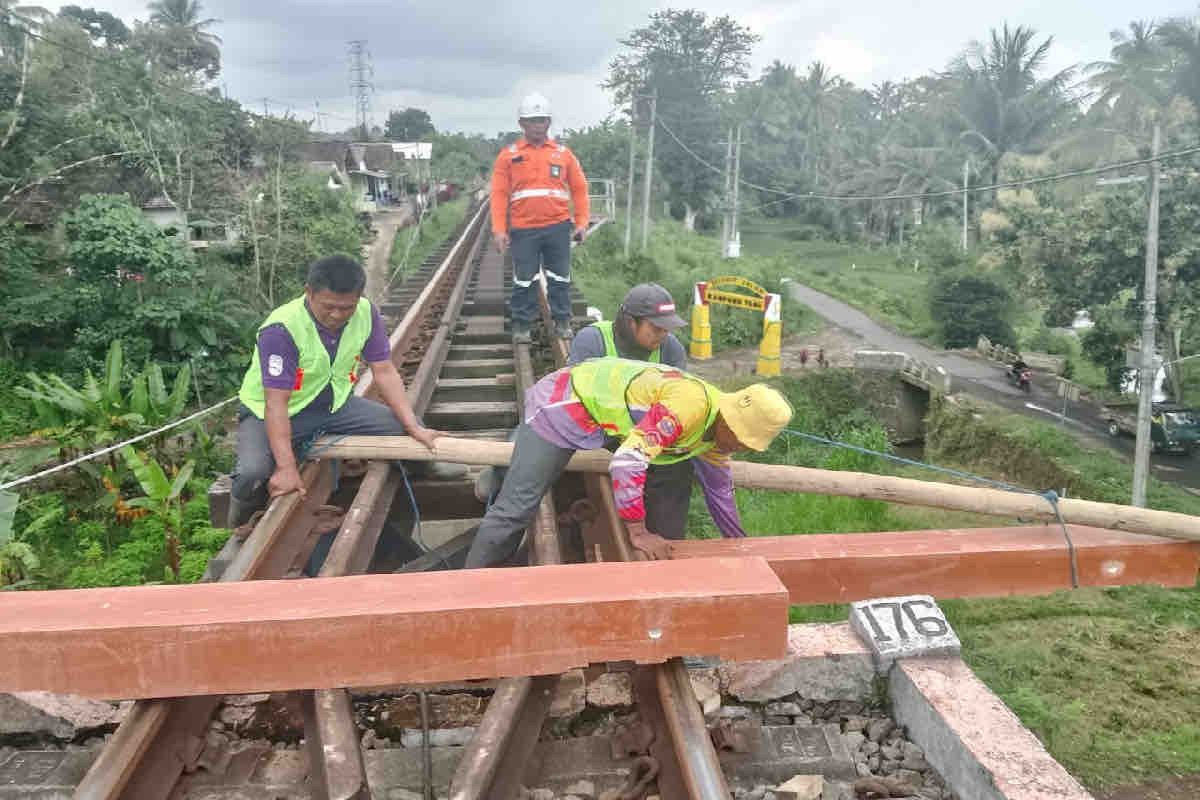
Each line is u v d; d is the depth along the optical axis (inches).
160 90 878.4
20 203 668.1
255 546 118.5
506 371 300.8
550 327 319.9
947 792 99.3
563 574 91.4
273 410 132.7
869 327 1211.2
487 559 119.3
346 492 164.7
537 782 93.9
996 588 122.3
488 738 86.4
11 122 658.2
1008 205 805.9
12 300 549.0
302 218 842.2
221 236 803.4
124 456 342.0
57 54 903.7
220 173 839.1
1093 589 336.2
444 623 82.4
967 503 126.5
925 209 1952.5
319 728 86.7
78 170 706.2
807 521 387.9
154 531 341.1
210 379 550.6
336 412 149.6
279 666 81.4
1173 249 685.3
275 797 90.4
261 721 103.4
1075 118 1700.3
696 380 108.3
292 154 1107.9
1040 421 693.9
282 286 748.0
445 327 346.9
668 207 2150.6
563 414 115.7
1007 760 91.7
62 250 610.9
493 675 84.4
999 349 1032.8
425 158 2519.7
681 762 84.9
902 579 118.7
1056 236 759.1
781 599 86.8
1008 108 1755.7
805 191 2374.5
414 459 145.3
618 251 1320.1
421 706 101.6
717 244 1742.1
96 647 79.1
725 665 118.3
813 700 116.5
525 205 281.0
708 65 2240.4
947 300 1115.9
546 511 138.4
